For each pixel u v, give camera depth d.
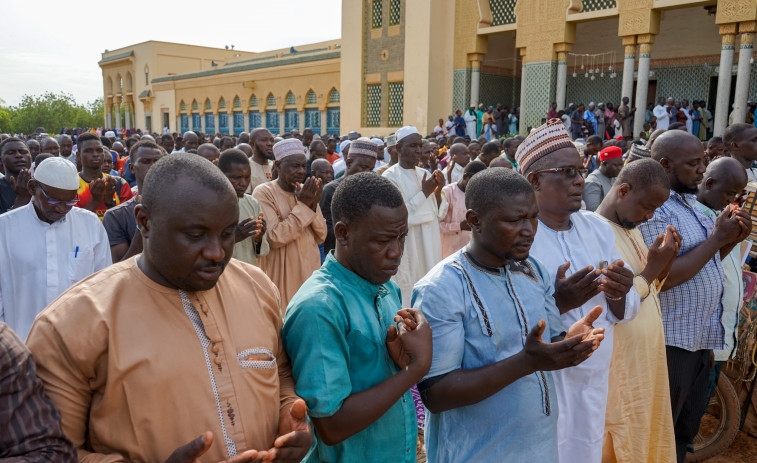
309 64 24.92
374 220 1.80
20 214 3.20
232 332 1.55
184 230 1.38
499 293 2.10
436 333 1.98
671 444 2.87
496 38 20.38
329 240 5.35
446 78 19.59
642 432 2.76
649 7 14.77
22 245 3.17
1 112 60.41
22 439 1.20
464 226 4.66
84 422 1.40
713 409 4.21
